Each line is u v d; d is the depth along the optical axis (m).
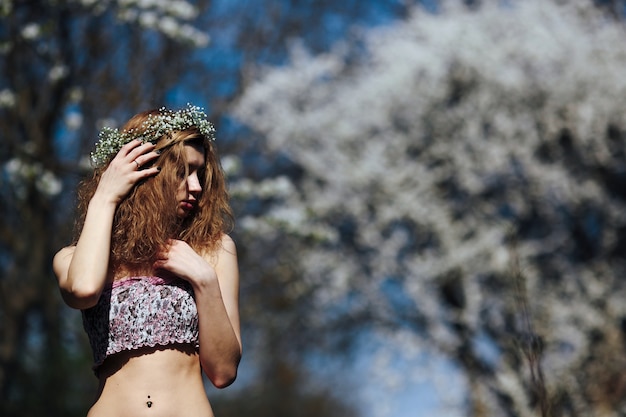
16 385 16.14
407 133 21.14
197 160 3.80
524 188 20.14
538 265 19.70
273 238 20.88
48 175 11.25
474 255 18.84
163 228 3.69
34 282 16.20
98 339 3.62
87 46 18.75
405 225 20.52
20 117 16.69
